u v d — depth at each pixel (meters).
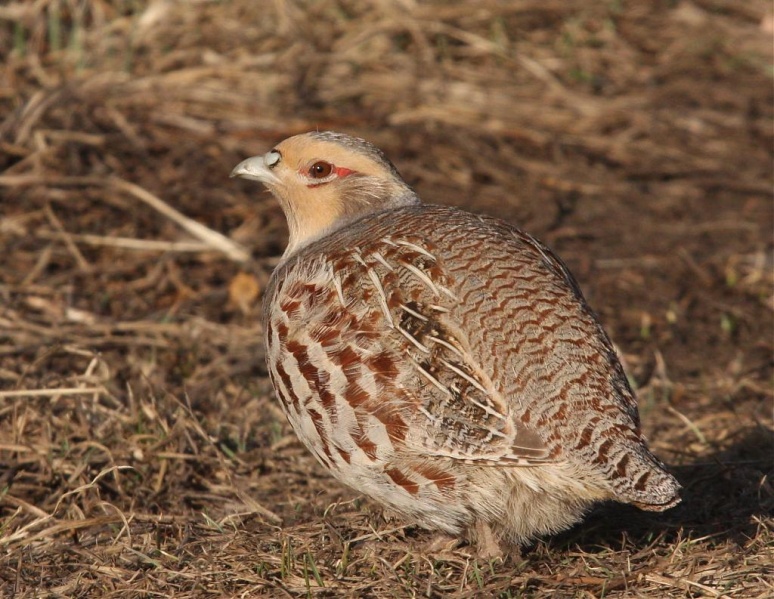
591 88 20.69
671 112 20.25
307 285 8.70
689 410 12.42
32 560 9.09
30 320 13.60
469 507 8.17
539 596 8.34
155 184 16.48
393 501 8.38
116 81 18.19
